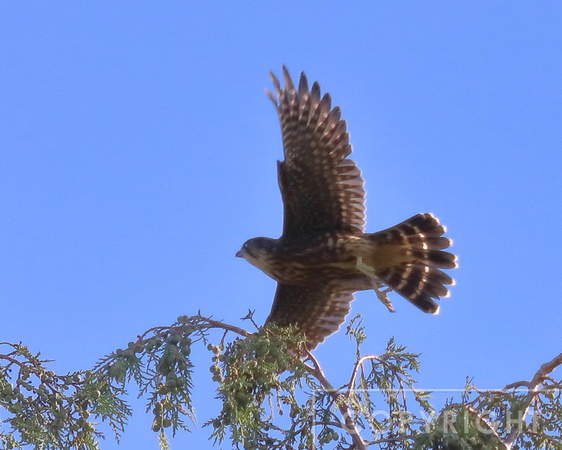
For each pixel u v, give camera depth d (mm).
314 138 15016
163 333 11117
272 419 10977
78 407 10984
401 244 14781
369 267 14945
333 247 14945
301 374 11000
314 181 15055
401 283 15266
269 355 11508
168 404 10602
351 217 15070
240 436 10453
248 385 10695
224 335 11414
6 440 10992
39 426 10914
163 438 10570
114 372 10742
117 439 10758
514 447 10625
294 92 15227
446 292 14961
